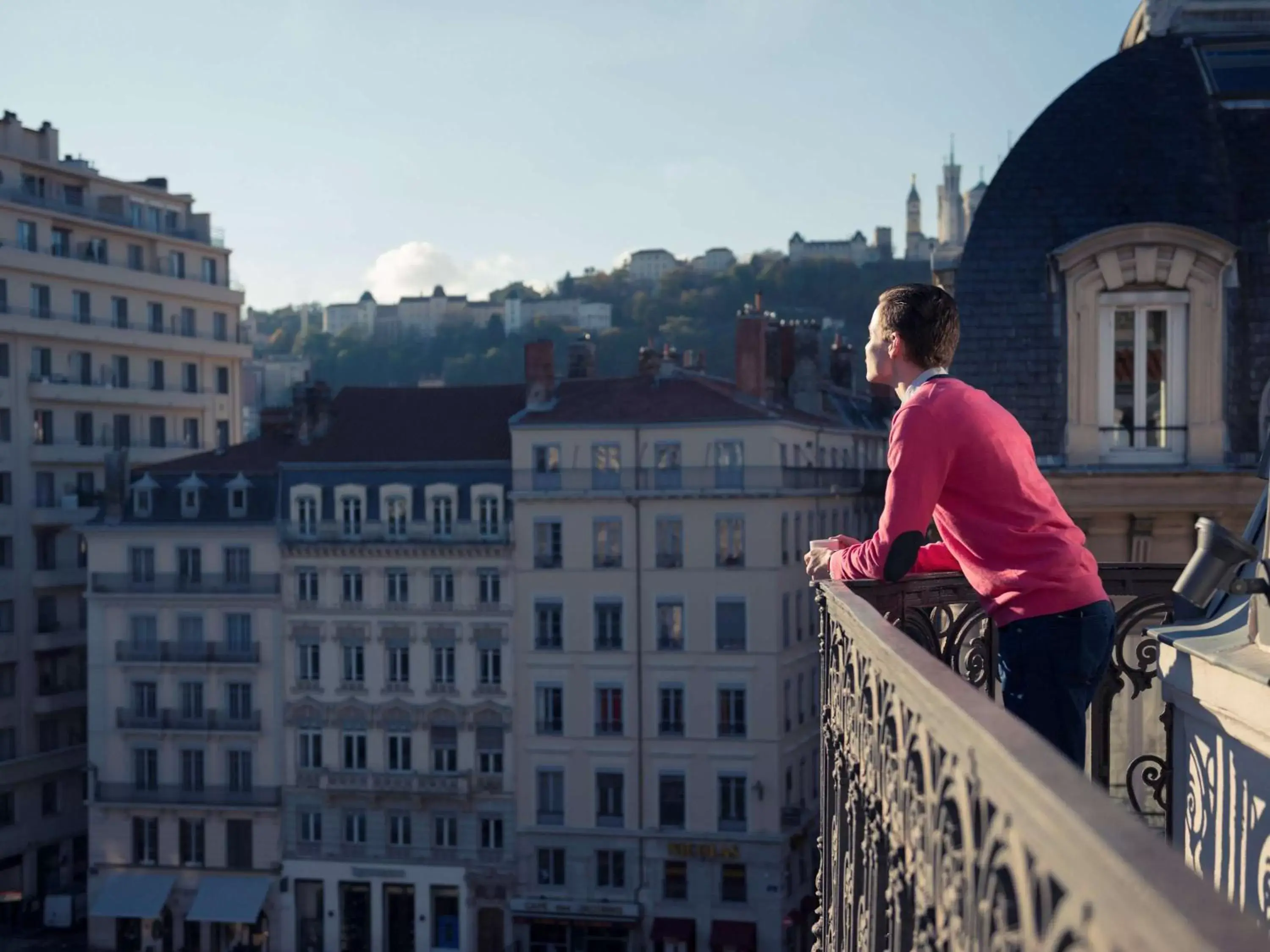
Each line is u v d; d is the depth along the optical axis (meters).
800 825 54.00
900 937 3.20
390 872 55.25
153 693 57.47
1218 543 4.12
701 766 52.94
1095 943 1.50
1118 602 8.30
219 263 77.56
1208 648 5.14
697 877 52.97
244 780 56.75
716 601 52.75
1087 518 17.09
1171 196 17.33
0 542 63.28
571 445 53.97
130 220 71.62
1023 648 4.55
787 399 65.31
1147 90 18.08
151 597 57.19
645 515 53.25
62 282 66.88
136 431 71.50
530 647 54.31
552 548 54.06
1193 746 5.47
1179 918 1.28
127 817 57.59
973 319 17.69
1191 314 17.00
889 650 3.15
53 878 64.56
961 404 4.50
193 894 57.12
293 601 56.16
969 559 4.66
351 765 55.91
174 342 73.19
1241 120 17.61
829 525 59.59
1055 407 17.38
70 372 67.56
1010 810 1.91
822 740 5.59
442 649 55.03
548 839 54.16
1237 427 16.91
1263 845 4.59
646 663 53.41
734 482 52.62
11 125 66.38
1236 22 18.34
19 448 64.31
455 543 54.44
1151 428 17.23
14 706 62.94
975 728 2.17
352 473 56.06
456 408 59.62
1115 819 1.56
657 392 55.50
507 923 54.38
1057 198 17.69
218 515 57.06
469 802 54.72
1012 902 1.94
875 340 4.87
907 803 2.96
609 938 54.06
